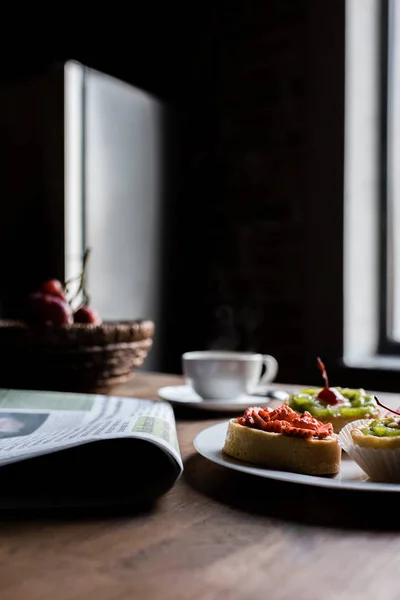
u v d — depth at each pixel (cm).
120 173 193
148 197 205
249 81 206
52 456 47
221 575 32
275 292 198
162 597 30
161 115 213
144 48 226
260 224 202
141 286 201
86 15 218
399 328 196
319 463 50
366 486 43
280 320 196
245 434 52
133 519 41
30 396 73
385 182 196
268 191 200
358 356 188
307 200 191
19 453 41
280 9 199
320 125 188
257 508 43
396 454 47
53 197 178
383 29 196
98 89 186
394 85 196
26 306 88
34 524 40
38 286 181
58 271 176
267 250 200
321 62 187
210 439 58
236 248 207
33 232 182
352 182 185
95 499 41
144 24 226
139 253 201
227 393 85
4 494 42
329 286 185
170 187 216
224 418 78
